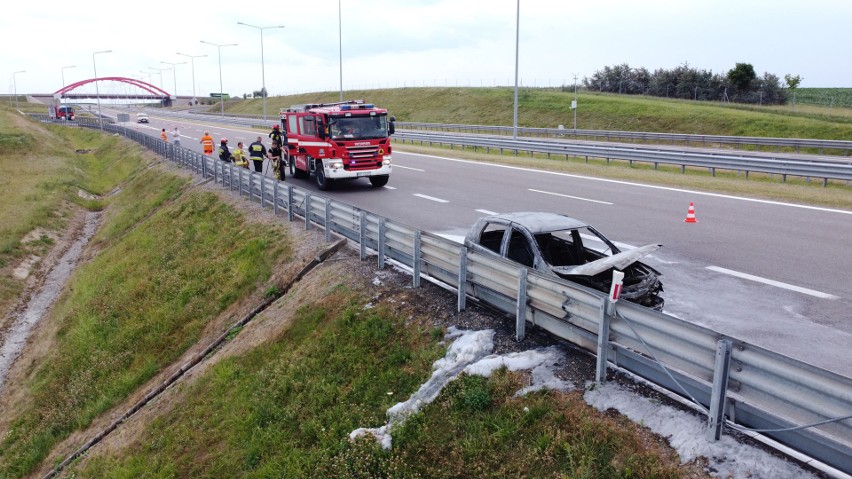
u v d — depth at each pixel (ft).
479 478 19.86
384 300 33.12
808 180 72.54
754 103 215.72
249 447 27.50
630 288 24.61
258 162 83.87
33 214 97.09
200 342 42.96
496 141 118.62
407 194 68.18
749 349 16.90
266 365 33.22
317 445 25.36
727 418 17.92
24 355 55.93
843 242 41.04
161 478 28.96
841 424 15.08
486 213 55.47
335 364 29.84
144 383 41.96
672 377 19.04
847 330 26.37
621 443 18.66
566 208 56.03
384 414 24.67
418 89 310.24
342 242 44.14
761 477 16.25
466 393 22.91
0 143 183.52
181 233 66.74
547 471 18.95
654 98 220.23
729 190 63.62
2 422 45.62
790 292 31.58
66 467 35.99
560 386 21.88
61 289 72.33
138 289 56.59
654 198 60.23
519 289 25.25
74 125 281.54
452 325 28.48
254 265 48.83
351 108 71.92
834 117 156.76
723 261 37.70
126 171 137.80
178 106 610.65
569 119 202.59
